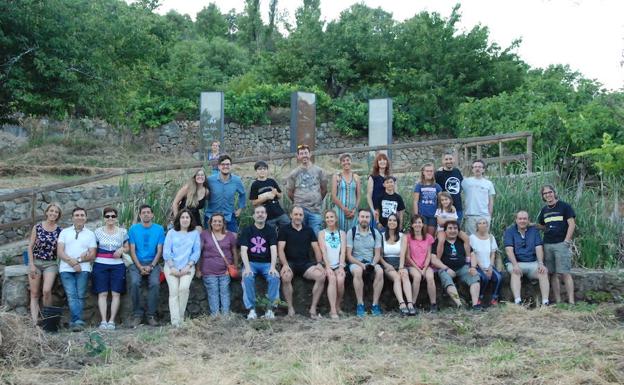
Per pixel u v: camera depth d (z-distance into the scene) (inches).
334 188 358.0
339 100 914.1
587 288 355.3
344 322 299.7
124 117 762.8
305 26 1065.5
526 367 225.0
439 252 343.3
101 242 319.0
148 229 326.6
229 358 244.1
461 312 320.5
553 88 681.6
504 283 355.9
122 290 319.9
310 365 229.0
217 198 345.7
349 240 337.1
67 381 219.8
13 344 242.8
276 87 938.7
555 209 350.0
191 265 318.7
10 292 320.8
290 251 335.0
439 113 898.7
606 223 401.1
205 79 1205.7
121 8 736.3
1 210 441.7
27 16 509.0
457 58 925.2
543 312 304.0
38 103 566.3
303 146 358.0
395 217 338.0
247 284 319.6
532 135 497.0
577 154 449.4
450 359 236.4
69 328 315.3
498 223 394.3
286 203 388.8
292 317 310.0
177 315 313.6
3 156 759.1
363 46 1031.0
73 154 809.5
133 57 769.6
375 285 330.0
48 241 319.3
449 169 372.8
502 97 658.8
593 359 227.6
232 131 884.0
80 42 570.9
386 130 589.3
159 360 238.2
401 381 213.6
